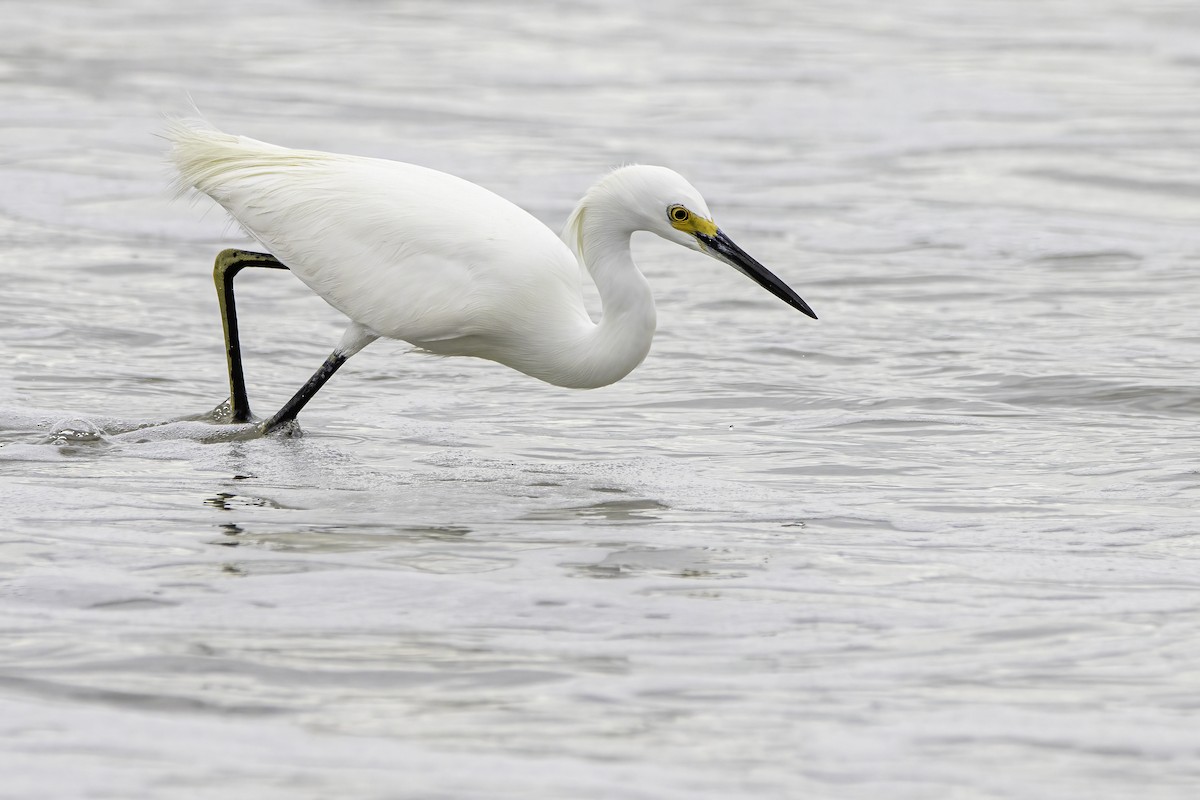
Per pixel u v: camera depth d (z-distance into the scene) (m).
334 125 25.88
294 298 17.45
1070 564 9.51
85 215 20.36
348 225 12.14
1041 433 12.80
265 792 6.39
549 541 9.90
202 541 9.74
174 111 26.41
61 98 27.50
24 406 13.16
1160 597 8.88
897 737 7.00
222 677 7.58
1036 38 36.69
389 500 10.85
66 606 8.50
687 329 16.38
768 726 7.10
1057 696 7.46
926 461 12.05
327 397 14.00
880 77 31.67
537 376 12.63
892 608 8.70
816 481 11.52
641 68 32.31
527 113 27.70
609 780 6.55
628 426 13.16
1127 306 17.16
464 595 8.78
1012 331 16.14
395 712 7.21
